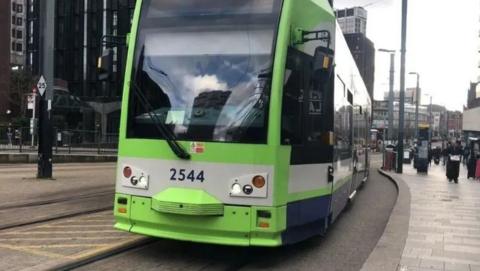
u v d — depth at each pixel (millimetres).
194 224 7113
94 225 10070
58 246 8258
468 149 41375
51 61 19031
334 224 11203
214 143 7105
